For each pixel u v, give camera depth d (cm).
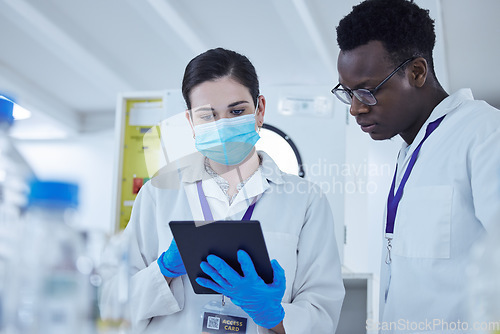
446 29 310
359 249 294
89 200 115
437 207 127
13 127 90
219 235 115
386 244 149
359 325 237
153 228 154
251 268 114
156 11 378
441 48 336
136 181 288
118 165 288
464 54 345
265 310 119
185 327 138
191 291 143
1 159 86
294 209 151
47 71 505
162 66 477
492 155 118
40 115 562
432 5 280
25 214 77
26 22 412
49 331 75
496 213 109
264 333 128
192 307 141
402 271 133
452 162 129
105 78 495
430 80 139
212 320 131
